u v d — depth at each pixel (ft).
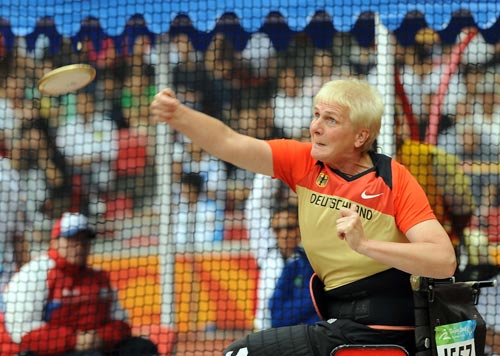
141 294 61.46
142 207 64.44
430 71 60.95
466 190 60.64
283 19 61.52
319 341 33.94
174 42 61.36
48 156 65.41
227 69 62.28
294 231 61.77
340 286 33.86
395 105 60.75
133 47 62.18
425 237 31.81
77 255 59.62
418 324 33.19
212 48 61.93
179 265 62.34
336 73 62.03
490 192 61.16
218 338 61.26
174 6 59.06
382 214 32.86
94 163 65.26
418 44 60.54
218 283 62.18
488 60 60.90
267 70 62.34
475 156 61.46
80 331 58.70
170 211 60.34
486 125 61.46
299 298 59.98
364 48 61.21
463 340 34.12
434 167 60.64
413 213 32.53
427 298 33.22
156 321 60.80
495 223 60.64
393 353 33.30
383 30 57.62
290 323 59.77
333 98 33.04
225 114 62.80
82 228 59.98
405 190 32.99
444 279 34.04
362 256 33.17
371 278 33.40
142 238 63.41
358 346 33.37
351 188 33.22
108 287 60.59
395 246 30.73
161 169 60.34
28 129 65.26
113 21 59.26
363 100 33.01
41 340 57.77
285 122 63.00
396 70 60.75
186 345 60.85
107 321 59.62
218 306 61.87
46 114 65.16
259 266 61.77
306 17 59.21
